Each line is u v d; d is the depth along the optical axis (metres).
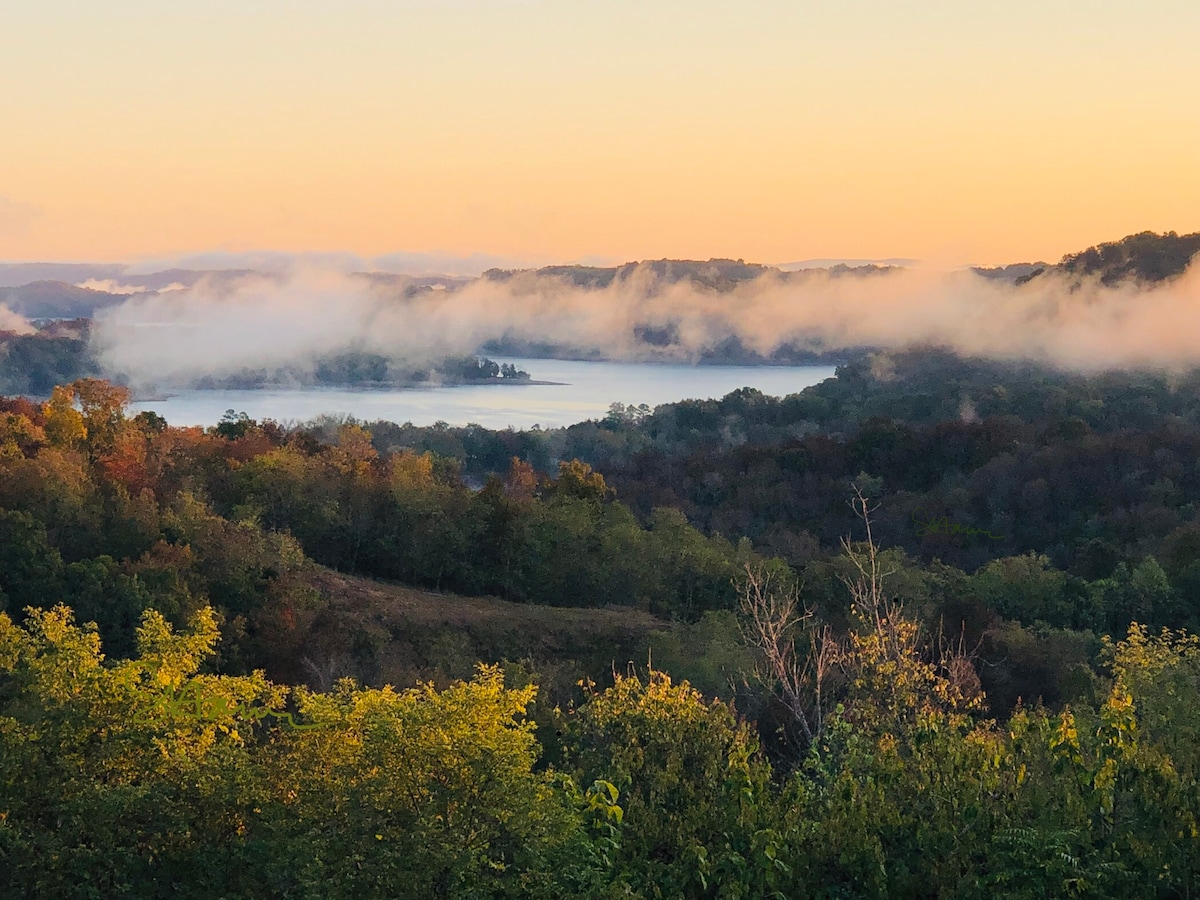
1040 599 59.16
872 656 23.42
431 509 69.12
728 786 15.49
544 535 68.38
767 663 33.19
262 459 73.44
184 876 13.87
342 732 15.09
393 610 57.22
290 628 49.97
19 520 51.94
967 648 45.12
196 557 54.34
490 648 55.16
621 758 16.86
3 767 13.63
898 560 63.75
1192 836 13.40
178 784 14.34
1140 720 25.80
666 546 68.88
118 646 47.56
